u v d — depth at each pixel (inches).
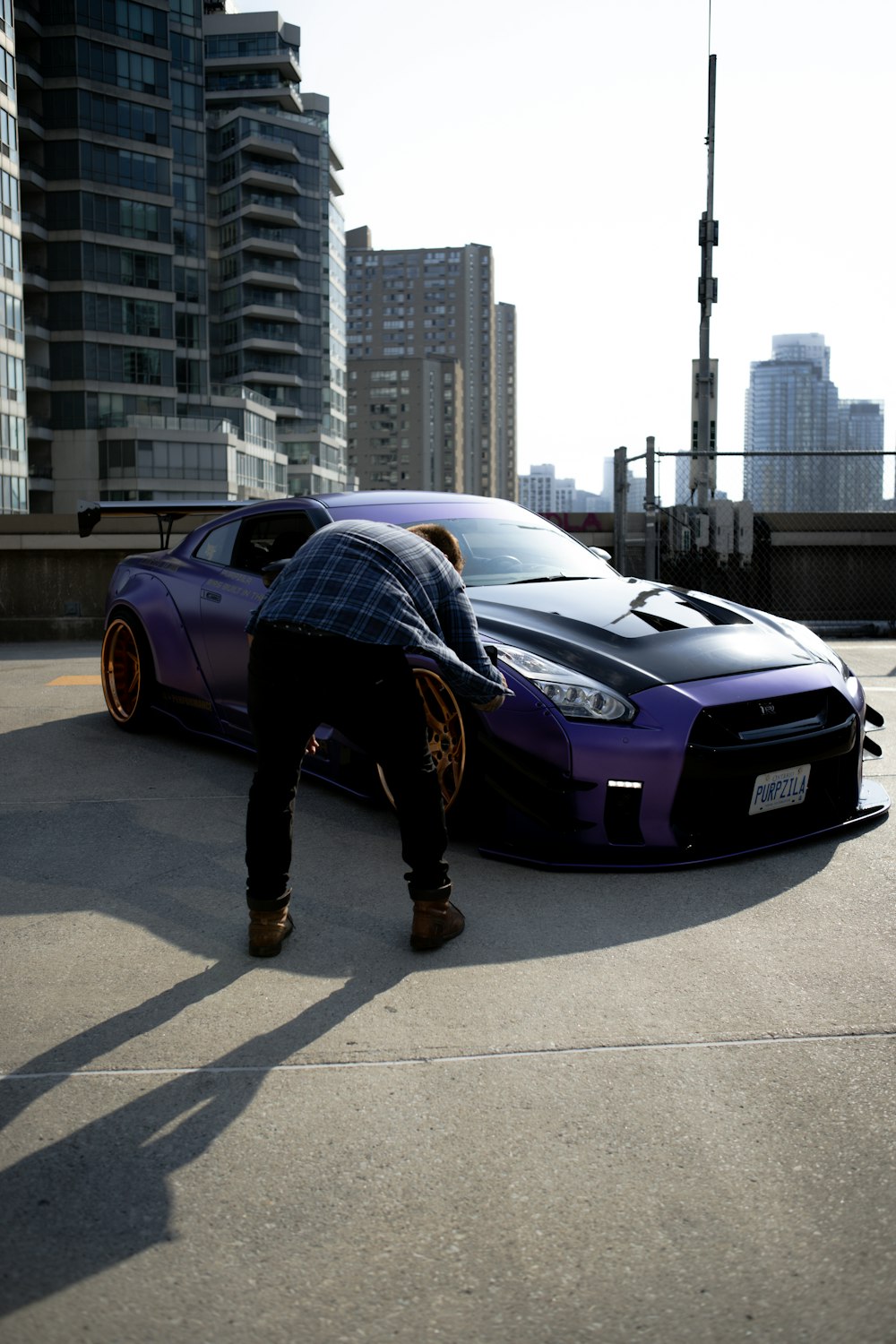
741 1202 66.2
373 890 125.6
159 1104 78.7
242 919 117.0
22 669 322.0
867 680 280.5
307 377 3294.8
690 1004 94.2
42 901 122.6
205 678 193.3
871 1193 66.9
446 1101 78.7
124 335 2422.5
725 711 129.3
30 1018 93.3
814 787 139.0
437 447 6786.4
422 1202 66.9
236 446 2541.8
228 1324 56.9
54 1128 75.7
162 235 2455.7
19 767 188.1
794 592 452.4
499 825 134.6
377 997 96.7
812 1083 80.2
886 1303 57.7
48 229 2349.9
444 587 105.6
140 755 197.0
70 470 2405.3
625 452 408.2
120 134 2383.1
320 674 101.7
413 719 105.3
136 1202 67.3
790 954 104.7
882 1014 91.4
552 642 138.4
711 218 491.8
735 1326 56.2
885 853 135.0
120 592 214.5
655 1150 72.0
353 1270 61.0
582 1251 62.2
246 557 191.5
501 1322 56.8
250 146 3093.0
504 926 112.9
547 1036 88.7
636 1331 56.1
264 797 105.3
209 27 3221.0
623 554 409.7
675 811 128.0
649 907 117.7
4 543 433.1
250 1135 74.5
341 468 3614.7
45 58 2317.9
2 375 1854.1
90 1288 59.7
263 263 3176.7
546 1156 71.6
